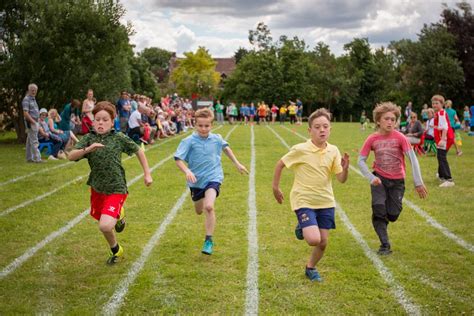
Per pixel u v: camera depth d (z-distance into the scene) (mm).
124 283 4965
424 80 49531
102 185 5320
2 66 19328
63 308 4391
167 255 5820
